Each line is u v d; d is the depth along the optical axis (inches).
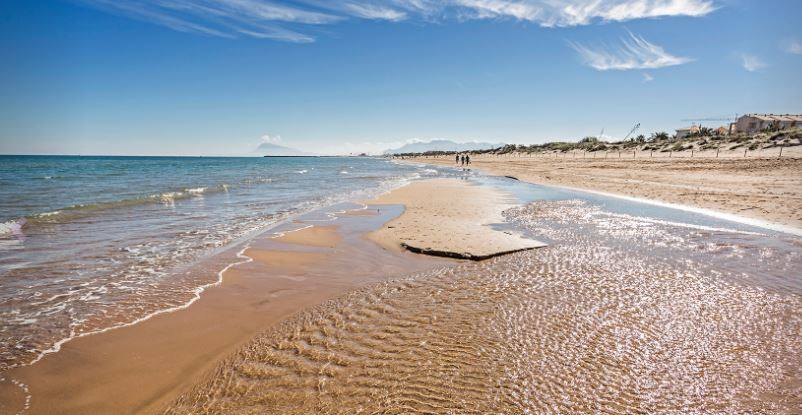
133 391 158.7
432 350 179.2
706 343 182.2
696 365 163.3
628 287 261.1
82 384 163.0
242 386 156.3
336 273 314.2
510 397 142.3
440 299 246.7
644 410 134.9
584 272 297.4
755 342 183.5
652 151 2011.6
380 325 209.6
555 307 227.1
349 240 433.1
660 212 596.7
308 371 165.2
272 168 2871.6
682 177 1030.4
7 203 693.9
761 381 151.9
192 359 183.8
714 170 1104.8
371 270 322.0
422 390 148.1
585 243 398.3
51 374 169.8
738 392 145.0
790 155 1173.7
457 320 212.2
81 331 210.4
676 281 273.7
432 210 641.0
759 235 427.2
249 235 454.0
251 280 296.0
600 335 190.4
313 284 287.1
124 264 335.3
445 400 141.3
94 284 285.0
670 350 175.8
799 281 273.1
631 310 221.6
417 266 332.2
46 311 236.5
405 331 201.0
